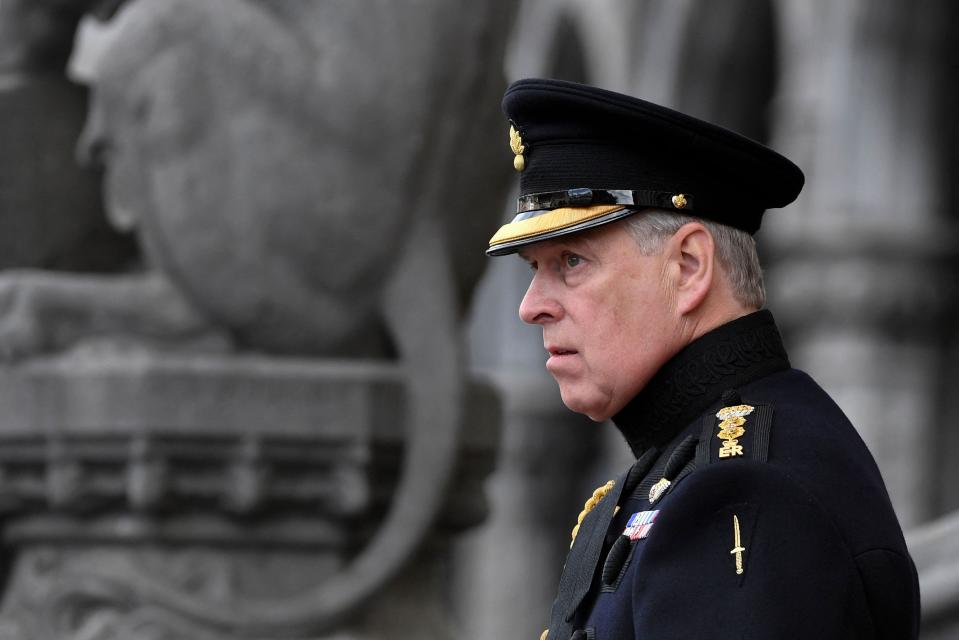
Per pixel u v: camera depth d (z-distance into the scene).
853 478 5.64
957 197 36.94
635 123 6.02
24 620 13.88
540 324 6.28
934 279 35.22
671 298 6.08
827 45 35.66
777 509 5.44
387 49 13.95
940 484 36.69
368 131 13.89
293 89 13.84
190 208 13.82
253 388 13.54
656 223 6.06
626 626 5.71
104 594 13.59
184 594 13.54
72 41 14.87
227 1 13.99
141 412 13.34
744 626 5.26
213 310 13.86
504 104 6.32
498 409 15.02
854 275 34.62
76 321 13.87
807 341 35.31
